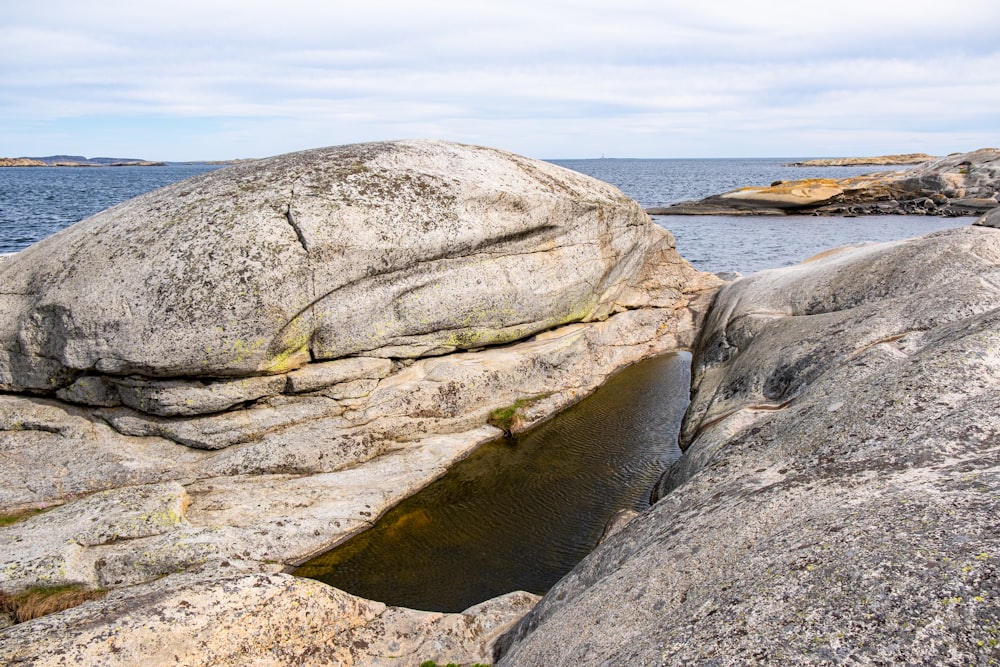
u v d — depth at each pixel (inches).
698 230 2464.3
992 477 290.0
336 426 641.6
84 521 501.0
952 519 265.0
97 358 585.6
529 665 335.0
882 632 224.7
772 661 232.5
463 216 703.1
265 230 608.4
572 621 343.0
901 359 472.1
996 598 218.2
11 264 643.5
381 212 659.4
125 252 603.5
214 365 592.1
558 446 719.7
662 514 414.0
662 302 1014.4
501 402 754.8
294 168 685.9
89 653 349.4
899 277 685.3
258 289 588.4
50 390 615.5
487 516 604.7
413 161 745.0
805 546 289.4
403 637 424.2
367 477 627.5
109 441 598.9
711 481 425.7
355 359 664.4
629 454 703.1
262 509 561.0
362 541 567.5
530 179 792.3
